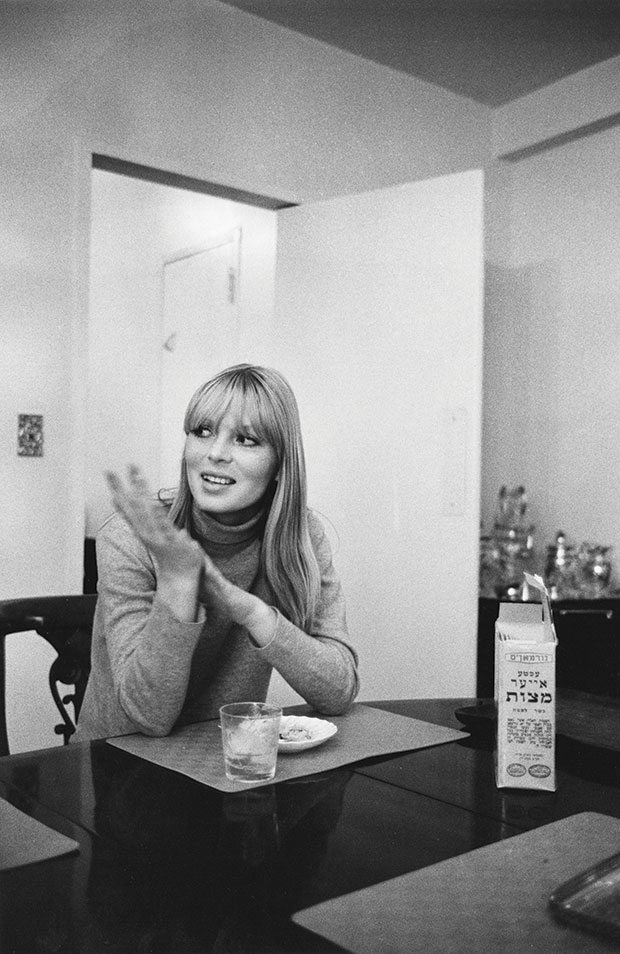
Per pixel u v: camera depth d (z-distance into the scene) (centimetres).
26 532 276
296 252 331
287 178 333
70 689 280
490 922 64
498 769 96
